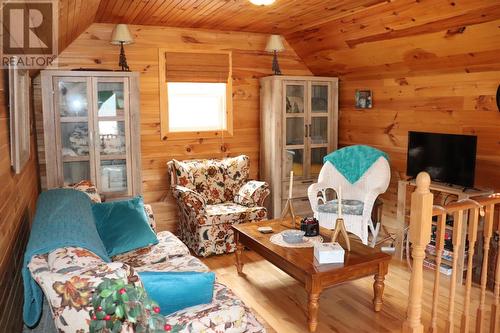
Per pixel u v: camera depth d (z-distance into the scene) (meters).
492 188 3.68
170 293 1.82
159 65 4.72
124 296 1.34
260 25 4.61
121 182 4.27
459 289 3.35
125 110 4.18
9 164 2.22
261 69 5.24
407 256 3.70
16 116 2.18
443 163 3.76
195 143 5.00
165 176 4.88
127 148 4.23
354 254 2.95
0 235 1.88
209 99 5.12
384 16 3.81
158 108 4.77
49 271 1.63
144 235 2.98
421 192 1.79
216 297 1.98
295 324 2.88
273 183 5.01
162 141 4.83
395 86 4.60
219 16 4.19
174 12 4.01
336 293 3.35
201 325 1.78
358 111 5.17
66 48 4.31
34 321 1.95
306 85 5.04
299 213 5.14
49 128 3.92
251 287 3.49
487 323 2.83
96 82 4.04
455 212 2.01
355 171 4.50
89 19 3.95
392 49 4.20
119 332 1.34
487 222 2.21
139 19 4.30
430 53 3.90
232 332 1.84
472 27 3.35
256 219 4.38
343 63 4.99
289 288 3.47
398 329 2.79
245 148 5.29
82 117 4.04
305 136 5.10
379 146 4.90
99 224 2.98
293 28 4.76
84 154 4.11
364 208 4.04
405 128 4.53
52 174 3.97
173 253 2.97
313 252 2.98
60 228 2.05
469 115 3.84
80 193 3.07
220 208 4.42
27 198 3.03
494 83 3.60
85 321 1.49
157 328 1.37
